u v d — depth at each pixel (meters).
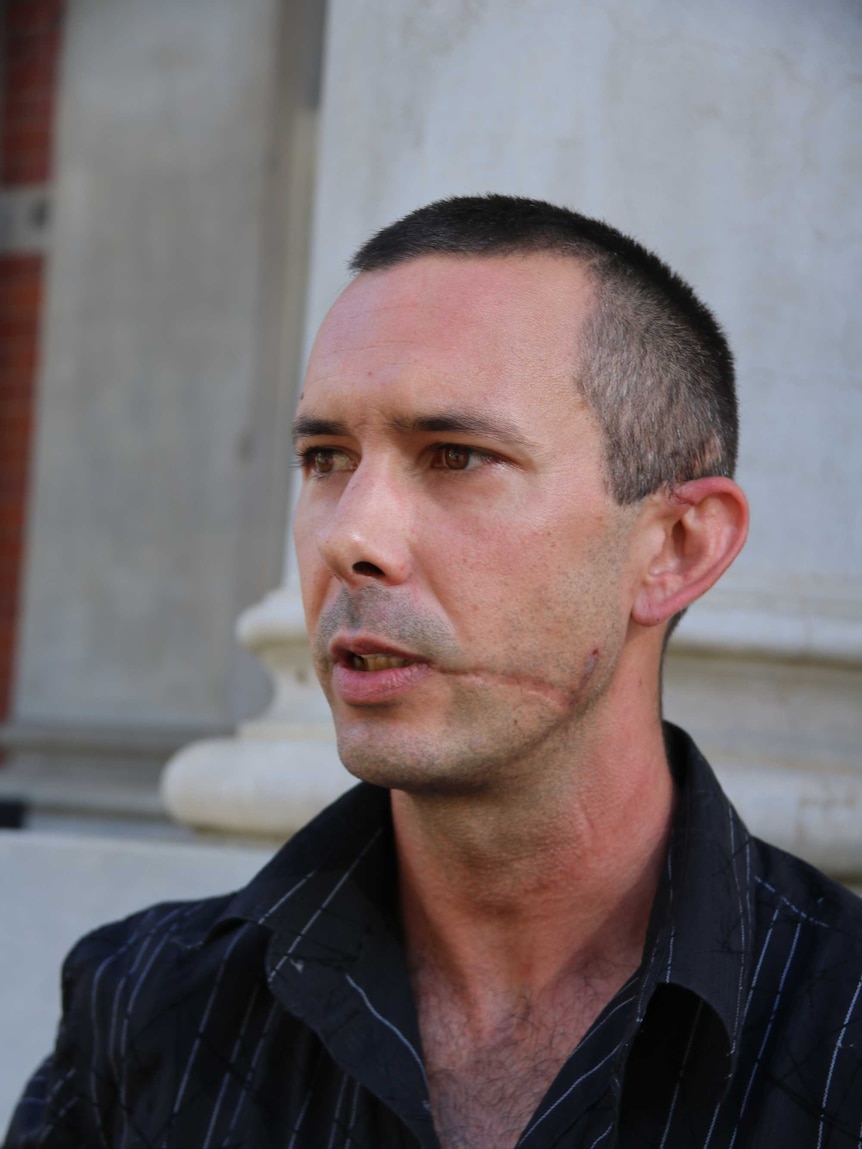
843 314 3.02
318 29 6.53
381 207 3.32
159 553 6.52
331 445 1.90
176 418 6.57
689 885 1.91
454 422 1.79
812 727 2.92
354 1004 1.97
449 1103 1.92
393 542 1.78
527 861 1.94
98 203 6.84
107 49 6.93
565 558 1.82
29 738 6.50
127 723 6.43
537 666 1.80
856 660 2.88
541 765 1.87
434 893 2.01
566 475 1.83
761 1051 1.83
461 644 1.77
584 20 3.11
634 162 3.04
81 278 6.83
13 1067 3.12
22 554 6.87
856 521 2.98
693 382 2.05
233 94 6.64
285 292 6.45
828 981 1.86
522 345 1.84
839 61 3.08
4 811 4.47
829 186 3.04
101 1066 2.18
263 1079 2.03
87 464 6.73
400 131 3.32
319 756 3.11
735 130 3.05
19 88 7.07
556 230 1.96
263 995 2.11
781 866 2.08
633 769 1.97
